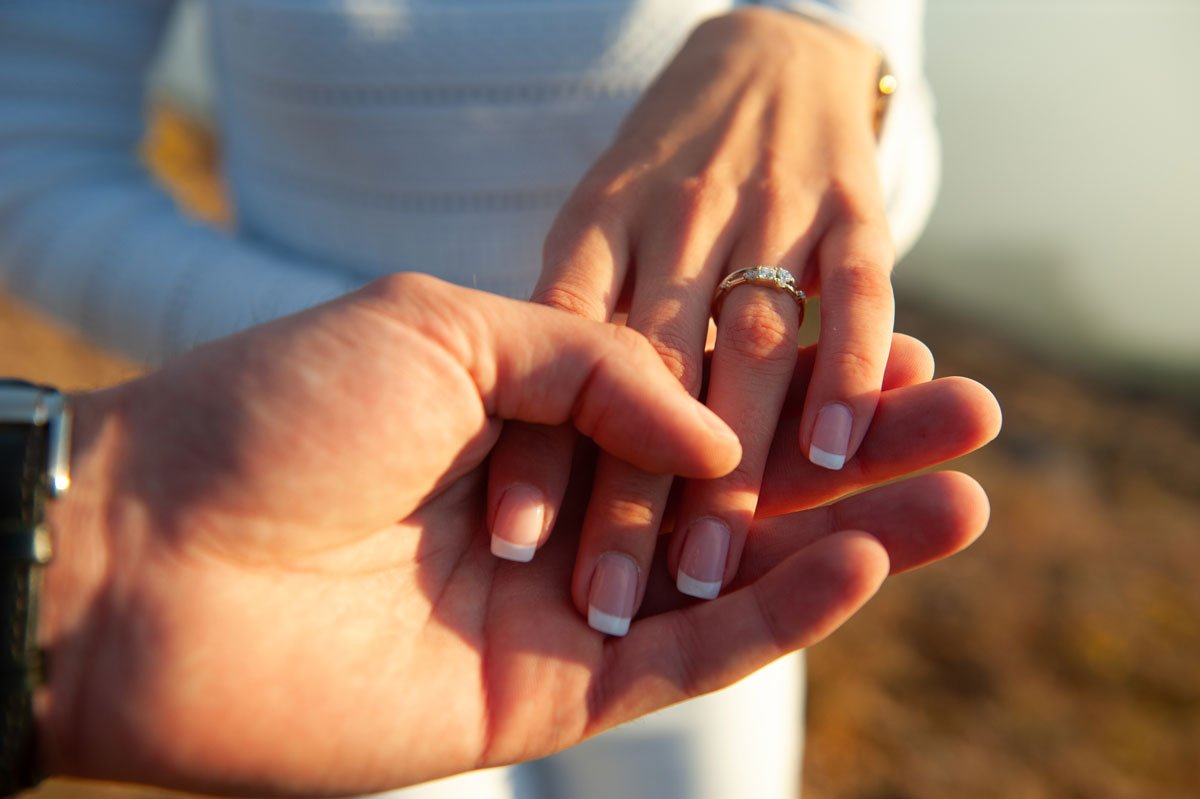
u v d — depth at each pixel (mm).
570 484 399
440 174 454
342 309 359
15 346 1340
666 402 366
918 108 480
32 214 469
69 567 335
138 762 339
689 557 380
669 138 428
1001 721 950
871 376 388
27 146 469
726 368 398
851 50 450
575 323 371
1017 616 1113
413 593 369
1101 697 1001
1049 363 2188
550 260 415
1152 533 1369
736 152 424
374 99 445
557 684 363
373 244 467
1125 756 926
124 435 344
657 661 363
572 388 369
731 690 471
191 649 336
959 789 856
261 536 347
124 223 466
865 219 414
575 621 373
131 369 462
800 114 431
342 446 350
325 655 349
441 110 446
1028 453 1614
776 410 395
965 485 362
